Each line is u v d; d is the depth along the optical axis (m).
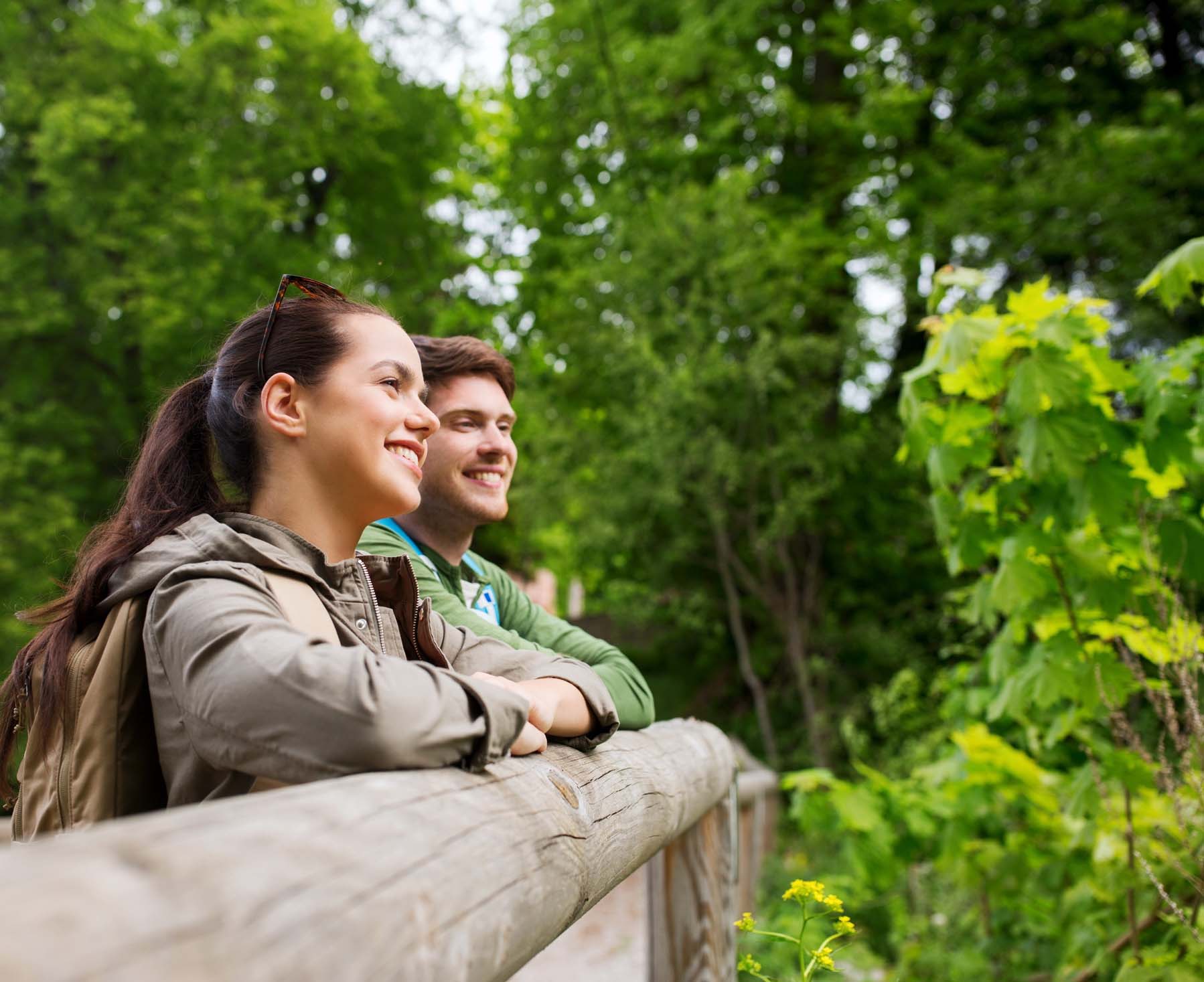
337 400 1.32
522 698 1.10
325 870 0.66
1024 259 10.78
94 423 12.62
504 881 0.88
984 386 2.82
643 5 12.95
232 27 12.41
